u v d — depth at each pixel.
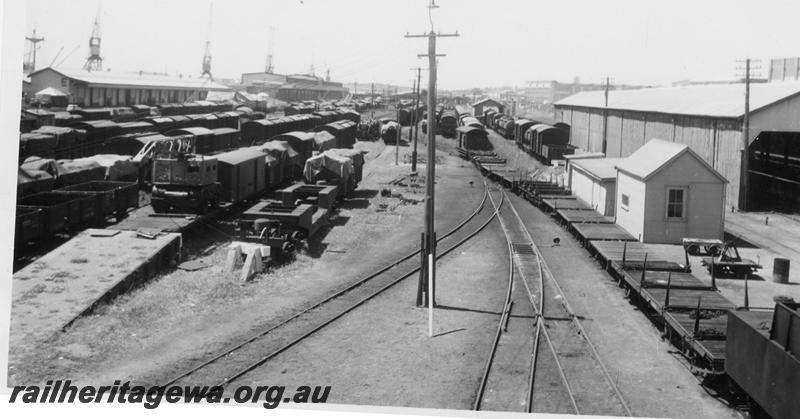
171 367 13.02
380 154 62.16
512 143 71.69
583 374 13.05
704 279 20.70
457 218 31.78
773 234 28.72
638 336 15.41
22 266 18.61
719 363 11.80
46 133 38.47
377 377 12.79
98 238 20.44
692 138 39.56
